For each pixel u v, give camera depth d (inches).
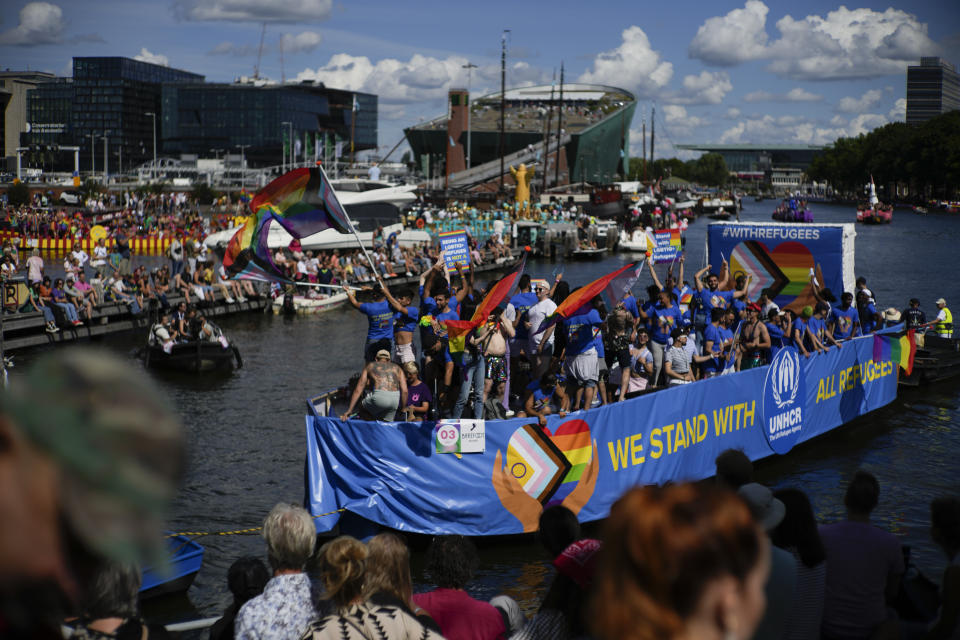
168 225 2613.2
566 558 201.2
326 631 179.0
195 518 525.7
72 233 2463.1
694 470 542.3
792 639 202.4
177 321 1010.1
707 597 54.5
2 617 38.5
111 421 37.8
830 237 778.8
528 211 3171.8
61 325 1128.8
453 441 448.5
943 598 205.8
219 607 411.8
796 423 642.2
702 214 6082.7
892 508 540.1
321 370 992.9
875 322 845.8
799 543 203.8
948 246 3110.2
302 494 574.2
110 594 152.4
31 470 37.2
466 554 234.2
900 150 6919.3
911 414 783.7
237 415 779.4
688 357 593.9
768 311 682.8
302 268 1508.4
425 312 522.3
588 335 503.8
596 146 7313.0
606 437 486.6
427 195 3998.5
